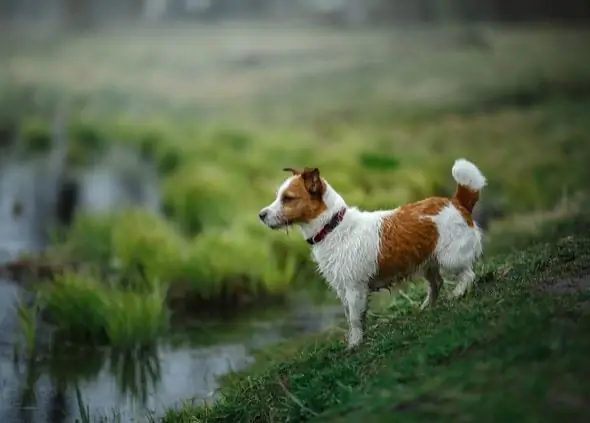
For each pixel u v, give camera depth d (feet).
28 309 34.50
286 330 31.83
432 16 88.38
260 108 78.69
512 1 86.12
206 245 38.65
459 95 74.69
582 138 60.18
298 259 39.47
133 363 29.71
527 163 54.03
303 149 61.00
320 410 17.11
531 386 13.82
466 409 13.78
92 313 31.86
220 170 54.13
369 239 20.38
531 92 73.20
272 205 20.58
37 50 92.89
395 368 16.66
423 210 20.79
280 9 93.35
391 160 54.13
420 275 21.20
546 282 19.90
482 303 19.08
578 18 84.38
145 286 34.14
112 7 96.43
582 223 30.78
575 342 14.89
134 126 74.84
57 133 76.64
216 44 92.32
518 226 37.22
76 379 28.45
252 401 20.63
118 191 58.44
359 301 20.65
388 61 83.46
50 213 52.47
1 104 84.23
